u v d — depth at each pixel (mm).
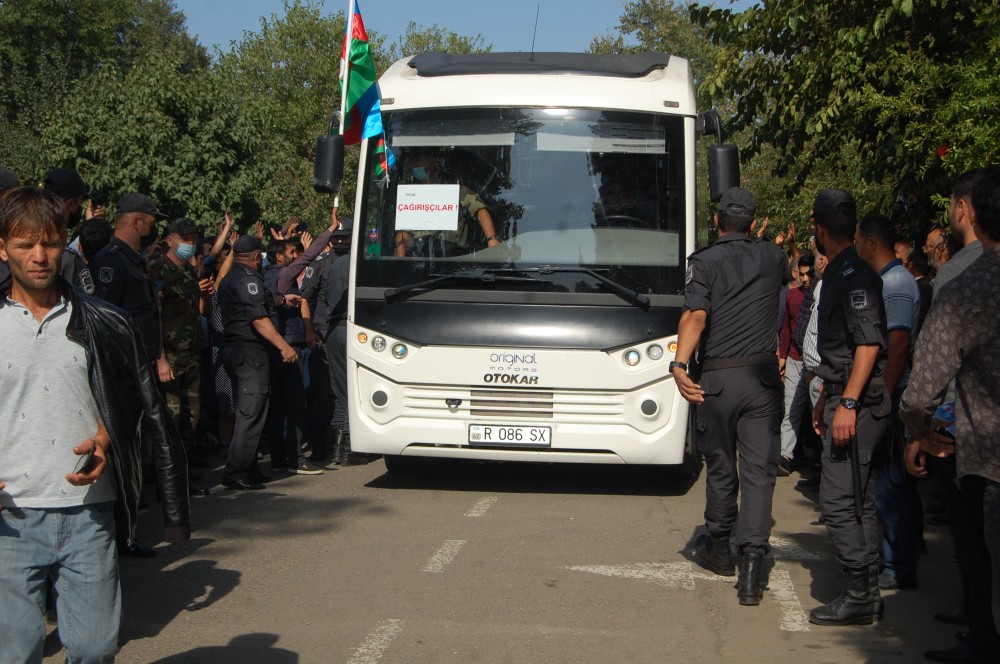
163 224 19297
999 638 4602
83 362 3625
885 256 5953
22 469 3516
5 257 3518
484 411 8039
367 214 8258
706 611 5508
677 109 8250
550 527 7352
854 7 9953
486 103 8289
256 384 8641
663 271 7992
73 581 3602
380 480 9188
